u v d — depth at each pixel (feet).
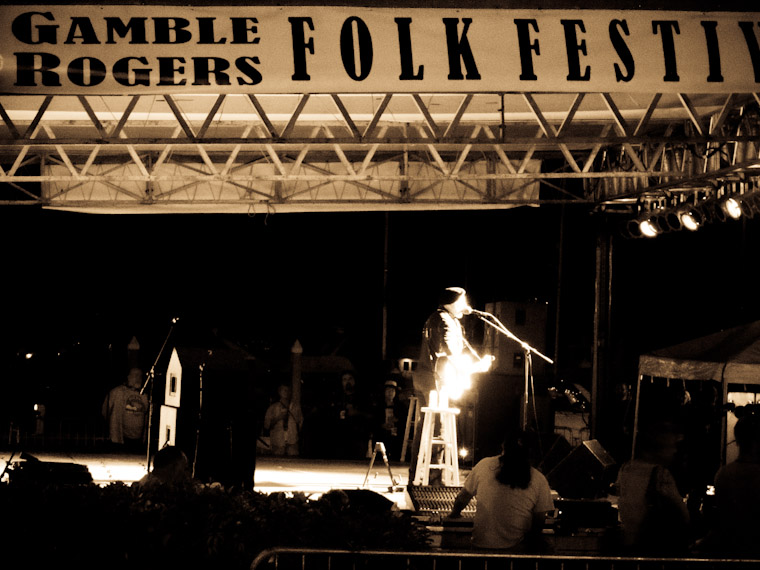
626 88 28.27
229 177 42.45
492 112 38.52
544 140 31.91
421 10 27.94
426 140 32.32
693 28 28.43
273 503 20.10
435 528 27.71
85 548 19.03
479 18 27.99
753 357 35.76
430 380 36.60
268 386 70.90
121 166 46.42
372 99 37.14
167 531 19.07
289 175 41.60
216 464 28.37
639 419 39.96
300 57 27.55
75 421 62.18
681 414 20.85
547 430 53.47
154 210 49.80
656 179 42.93
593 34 28.19
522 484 22.13
